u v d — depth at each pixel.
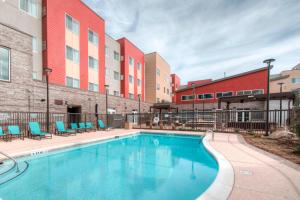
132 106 24.67
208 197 2.96
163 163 6.62
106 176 5.25
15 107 10.40
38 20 14.24
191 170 5.75
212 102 26.47
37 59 14.03
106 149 9.20
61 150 7.85
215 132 13.08
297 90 7.32
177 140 12.25
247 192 3.11
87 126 14.77
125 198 3.84
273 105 17.34
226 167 4.55
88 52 19.06
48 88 11.92
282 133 9.45
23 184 4.63
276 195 3.00
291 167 4.55
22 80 10.87
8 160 5.86
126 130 16.20
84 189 4.32
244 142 8.59
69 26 16.55
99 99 18.12
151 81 34.25
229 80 25.20
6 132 9.78
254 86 23.25
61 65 15.48
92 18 19.78
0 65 9.78
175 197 3.87
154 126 18.97
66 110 14.12
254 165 4.72
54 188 4.38
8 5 12.30
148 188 4.36
